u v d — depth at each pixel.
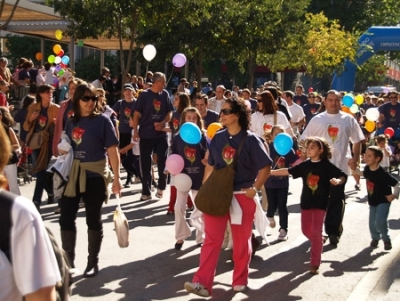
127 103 13.76
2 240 2.57
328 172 7.57
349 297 6.62
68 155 6.71
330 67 37.78
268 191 9.16
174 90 21.52
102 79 21.30
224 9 24.11
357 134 9.14
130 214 10.65
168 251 8.32
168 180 14.70
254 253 8.19
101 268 7.42
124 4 17.91
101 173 6.78
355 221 10.73
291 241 9.12
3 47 41.81
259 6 25.83
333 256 8.37
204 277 6.24
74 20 19.06
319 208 7.57
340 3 51.28
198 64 26.67
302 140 9.24
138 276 7.17
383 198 8.73
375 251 8.68
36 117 10.31
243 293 6.64
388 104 17.00
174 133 11.36
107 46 27.86
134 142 12.19
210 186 6.25
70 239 6.82
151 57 13.38
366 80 60.19
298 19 33.03
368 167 8.84
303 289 6.88
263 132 9.62
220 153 6.37
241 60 31.20
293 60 35.81
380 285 7.07
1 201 2.57
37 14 20.77
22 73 19.05
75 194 6.71
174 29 24.53
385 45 35.81
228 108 6.32
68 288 2.98
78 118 6.77
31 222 2.58
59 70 21.00
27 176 13.66
